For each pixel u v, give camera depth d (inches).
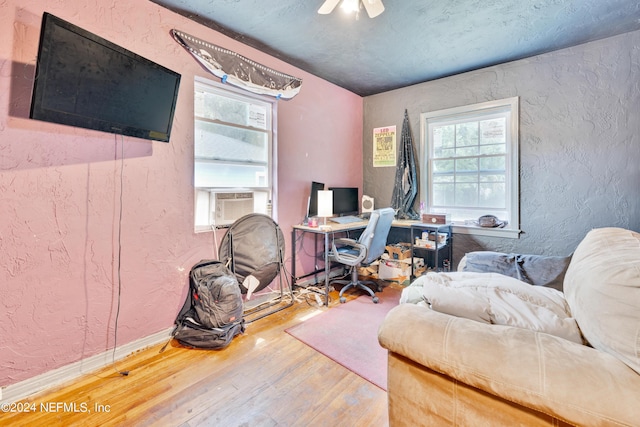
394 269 141.3
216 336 82.5
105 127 67.8
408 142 150.3
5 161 61.7
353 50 111.7
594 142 107.3
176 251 90.5
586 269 43.9
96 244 74.5
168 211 88.1
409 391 42.9
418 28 96.7
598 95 106.0
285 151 124.2
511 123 122.9
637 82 99.7
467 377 35.4
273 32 98.8
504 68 123.5
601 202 107.0
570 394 29.6
